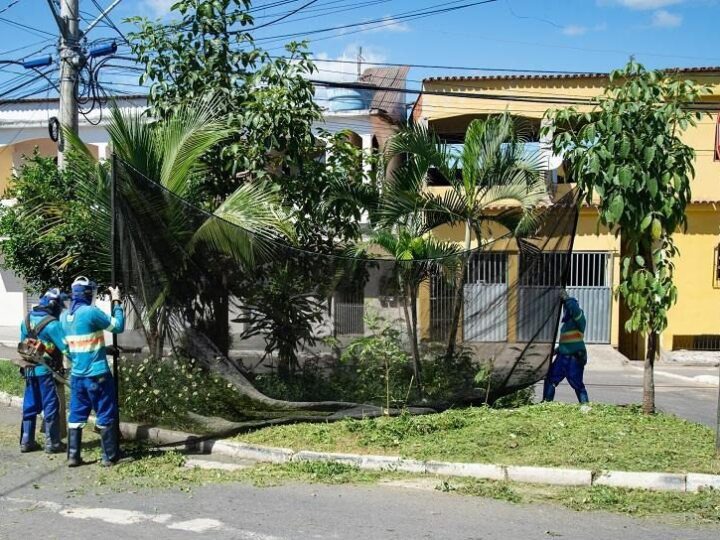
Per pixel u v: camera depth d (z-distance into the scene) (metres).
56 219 9.49
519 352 9.63
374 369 9.03
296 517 6.02
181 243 8.11
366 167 15.41
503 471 7.11
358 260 9.03
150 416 8.17
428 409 9.16
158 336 8.09
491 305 9.52
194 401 8.23
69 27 12.59
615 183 8.30
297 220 11.06
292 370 8.71
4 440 8.77
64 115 12.62
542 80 21.17
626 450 7.57
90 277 9.58
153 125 10.09
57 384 8.25
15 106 23.67
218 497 6.55
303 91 11.05
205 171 10.16
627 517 6.08
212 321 8.34
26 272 9.70
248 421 8.57
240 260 8.46
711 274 21.33
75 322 7.48
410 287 9.17
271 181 10.55
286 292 8.71
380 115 21.16
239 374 8.35
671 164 8.36
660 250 8.79
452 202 12.09
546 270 9.73
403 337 9.13
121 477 7.17
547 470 7.03
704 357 20.69
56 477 7.18
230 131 9.50
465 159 12.10
